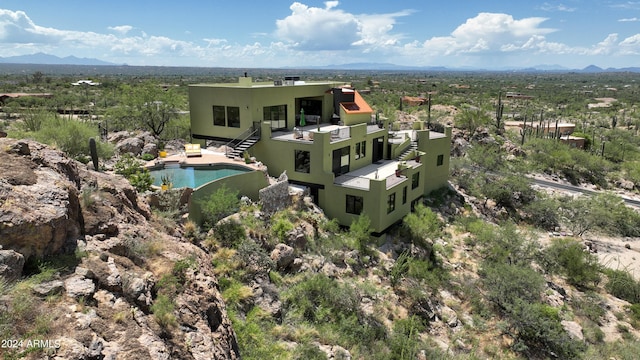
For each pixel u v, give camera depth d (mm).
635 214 48375
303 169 33375
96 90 132875
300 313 19234
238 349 13078
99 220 12023
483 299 27625
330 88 43656
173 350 9570
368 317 21656
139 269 11281
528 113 132125
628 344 26000
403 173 35094
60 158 13297
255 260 20312
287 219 26422
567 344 23969
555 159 68125
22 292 8359
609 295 33094
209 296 12227
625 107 161750
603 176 68188
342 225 32250
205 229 22188
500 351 23203
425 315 24062
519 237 36094
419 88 199875
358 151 37594
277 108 37781
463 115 73375
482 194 50156
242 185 26922
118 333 8727
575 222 46406
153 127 46562
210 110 37344
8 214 9312
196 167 29281
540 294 28922
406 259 29094
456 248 35312
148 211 16344
